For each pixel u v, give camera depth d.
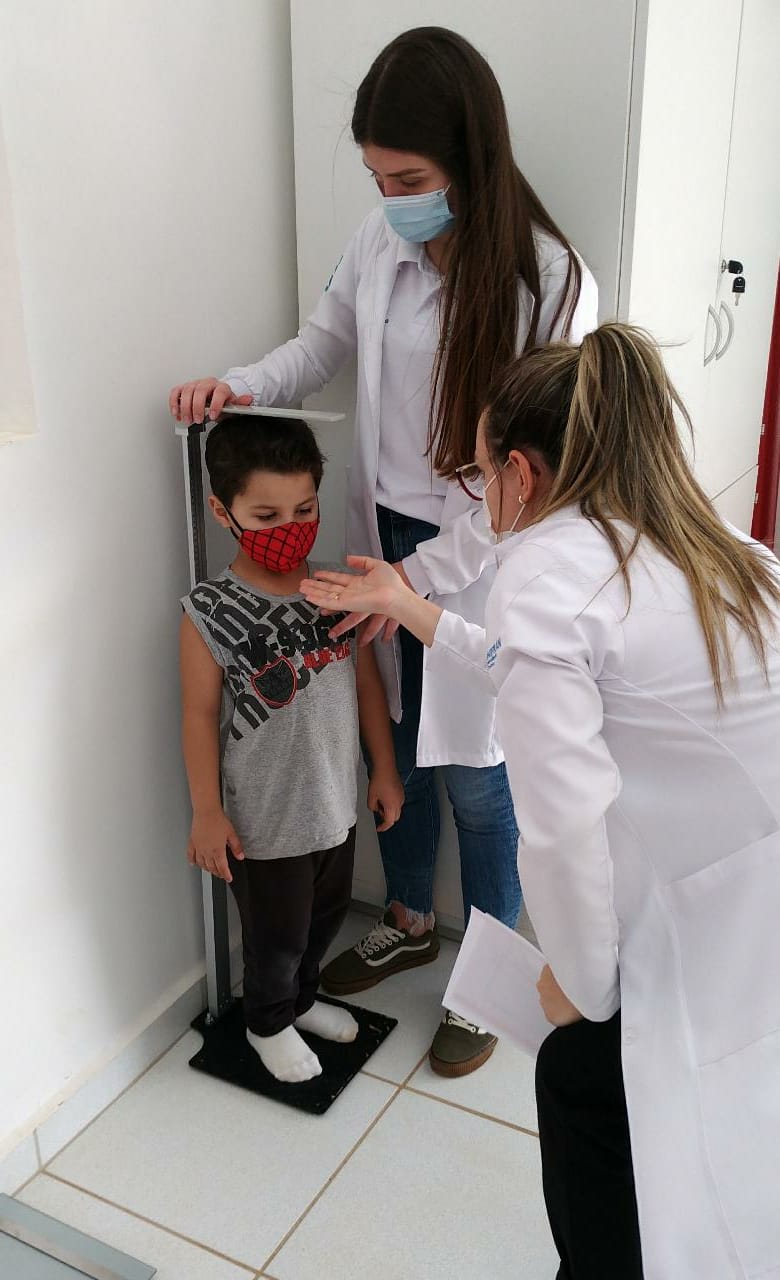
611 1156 1.08
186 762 1.56
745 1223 0.93
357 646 1.65
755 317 2.55
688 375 2.05
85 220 1.39
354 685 1.61
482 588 1.58
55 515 1.42
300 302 1.85
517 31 1.52
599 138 1.52
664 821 1.01
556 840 0.92
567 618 0.95
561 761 0.92
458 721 1.62
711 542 1.01
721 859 1.00
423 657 1.62
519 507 1.11
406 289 1.55
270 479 1.44
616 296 1.59
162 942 1.76
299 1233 1.44
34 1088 1.53
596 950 0.98
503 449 1.08
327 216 1.76
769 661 0.99
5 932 1.44
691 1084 0.96
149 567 1.60
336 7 1.64
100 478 1.48
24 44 1.26
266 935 1.62
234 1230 1.44
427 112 1.31
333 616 1.57
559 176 1.56
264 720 1.52
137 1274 1.36
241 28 1.62
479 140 1.34
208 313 1.65
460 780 1.73
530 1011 1.24
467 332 1.42
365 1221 1.46
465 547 1.50
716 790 0.99
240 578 1.55
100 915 1.61
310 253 1.80
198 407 1.48
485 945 1.24
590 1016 1.03
